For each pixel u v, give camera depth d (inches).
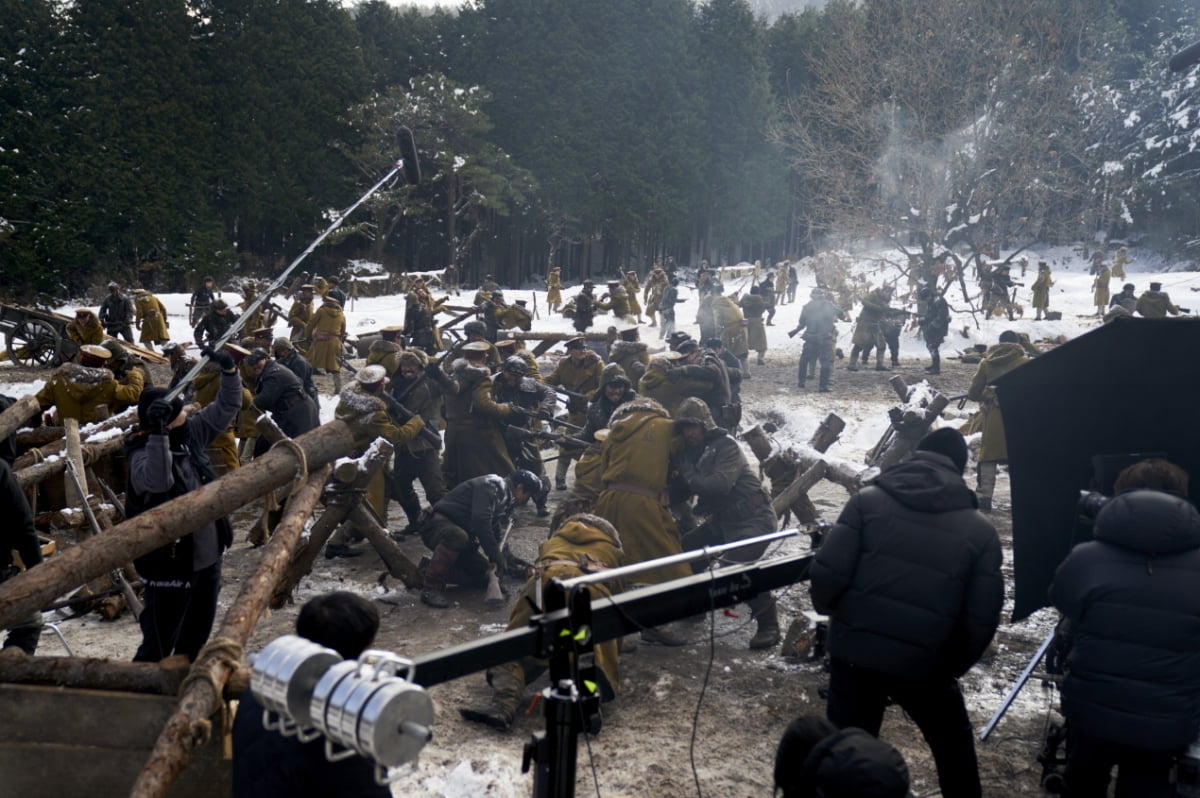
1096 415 179.5
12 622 145.3
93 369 354.9
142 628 194.5
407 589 289.3
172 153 2118.6
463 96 2468.0
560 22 2696.9
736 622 266.7
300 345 753.0
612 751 190.9
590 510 257.3
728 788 177.3
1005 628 264.4
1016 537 185.5
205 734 121.7
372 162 2463.1
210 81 2287.2
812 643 236.2
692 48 2876.5
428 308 837.2
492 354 483.5
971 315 1086.4
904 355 908.6
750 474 260.5
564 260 3157.0
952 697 148.3
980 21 1114.7
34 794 134.5
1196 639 132.8
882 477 149.0
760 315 836.0
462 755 186.7
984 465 394.9
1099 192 1358.3
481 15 2755.9
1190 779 137.4
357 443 325.4
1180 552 136.1
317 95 2431.1
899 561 143.3
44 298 1742.1
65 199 1876.2
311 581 298.7
